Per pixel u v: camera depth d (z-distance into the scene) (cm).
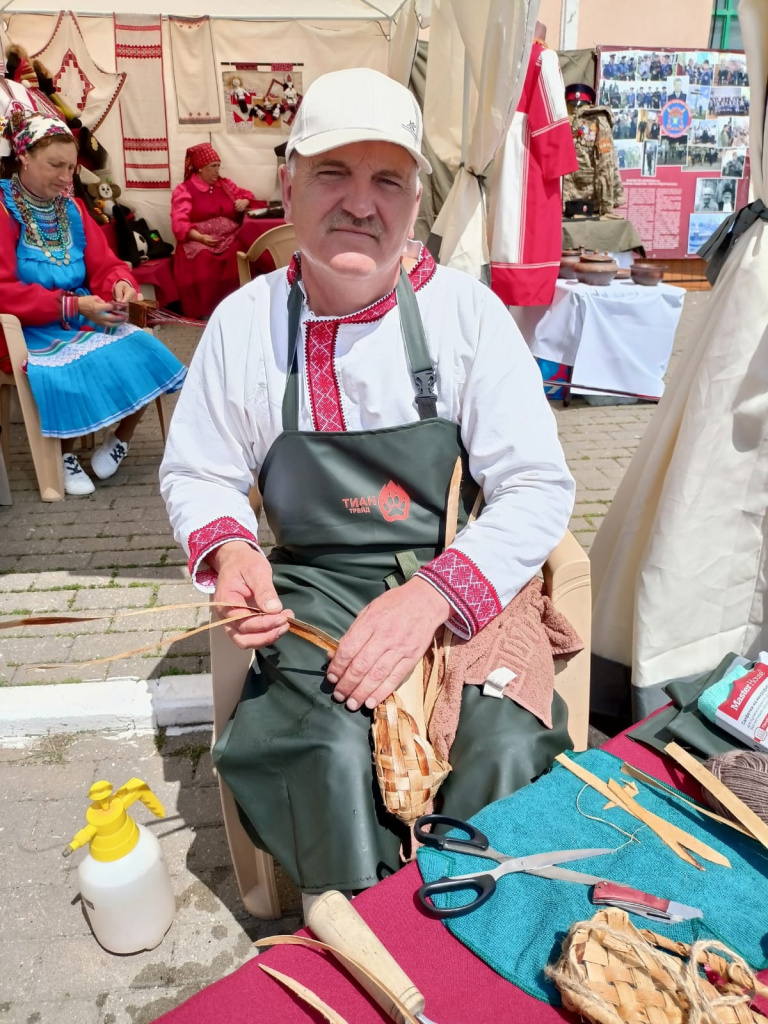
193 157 725
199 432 166
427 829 127
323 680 142
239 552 153
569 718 172
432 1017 96
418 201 149
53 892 192
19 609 307
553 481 158
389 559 159
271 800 138
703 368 195
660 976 94
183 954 177
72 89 732
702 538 200
